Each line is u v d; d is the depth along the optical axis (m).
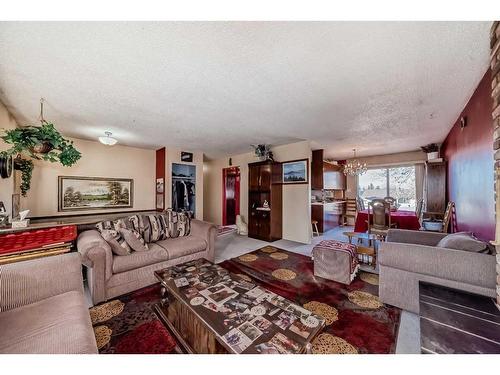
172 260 2.65
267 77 1.90
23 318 1.17
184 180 5.24
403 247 1.88
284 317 1.29
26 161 3.06
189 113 2.78
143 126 3.32
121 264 2.21
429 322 1.23
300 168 4.54
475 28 1.32
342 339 1.54
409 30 1.33
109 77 1.88
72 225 2.38
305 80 1.96
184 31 1.34
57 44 1.44
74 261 1.58
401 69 1.79
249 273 2.79
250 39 1.42
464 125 2.65
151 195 5.20
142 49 1.51
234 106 2.56
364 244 4.14
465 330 1.16
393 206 4.76
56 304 1.32
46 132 2.06
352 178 7.02
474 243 1.68
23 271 1.38
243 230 5.41
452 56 1.61
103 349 1.46
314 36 1.39
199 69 1.77
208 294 1.56
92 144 4.28
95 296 2.03
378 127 3.47
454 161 3.41
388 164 6.14
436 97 2.36
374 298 2.12
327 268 2.59
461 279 1.60
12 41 1.39
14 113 2.70
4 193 2.42
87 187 4.21
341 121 3.15
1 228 2.00
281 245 4.26
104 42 1.42
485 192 2.06
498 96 1.28
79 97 2.28
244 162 5.77
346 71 1.82
